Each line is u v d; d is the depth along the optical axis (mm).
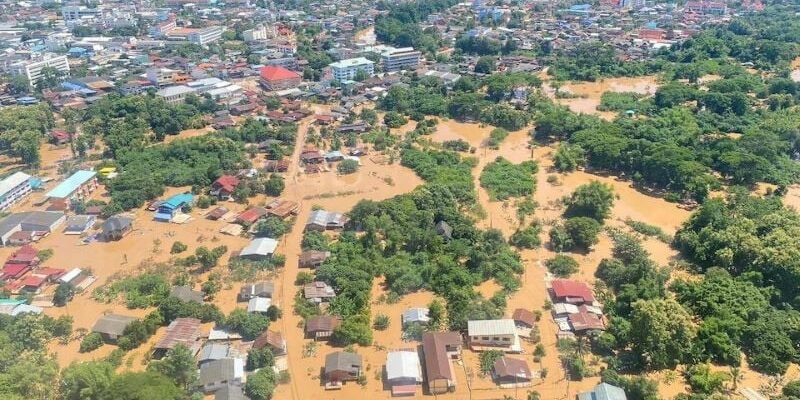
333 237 130375
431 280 111438
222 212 142125
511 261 116500
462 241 123250
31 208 147250
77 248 128125
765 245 110812
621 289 106500
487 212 141750
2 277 114875
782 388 83125
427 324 99125
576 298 104250
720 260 111188
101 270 119438
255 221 137375
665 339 87938
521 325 99000
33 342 93312
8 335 92750
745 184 154000
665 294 103312
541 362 91000
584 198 135625
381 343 96125
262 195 153000
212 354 90812
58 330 98438
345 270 111875
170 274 117000
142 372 80562
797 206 142125
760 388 84062
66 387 78812
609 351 92250
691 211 142375
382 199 149875
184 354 84750
